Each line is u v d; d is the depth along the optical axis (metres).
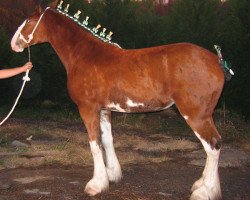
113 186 5.21
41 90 11.66
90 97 4.77
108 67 4.70
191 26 9.88
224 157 6.80
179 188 5.21
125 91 4.61
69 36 5.03
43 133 8.68
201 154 7.08
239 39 8.78
